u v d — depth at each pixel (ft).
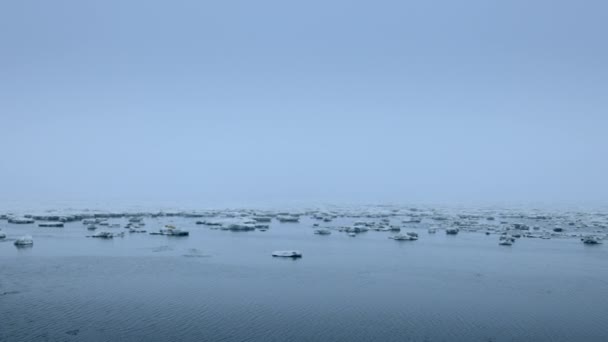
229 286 298.56
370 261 385.50
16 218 649.61
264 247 449.06
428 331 228.02
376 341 215.10
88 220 648.79
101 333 217.77
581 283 317.42
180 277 318.65
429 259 397.39
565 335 225.97
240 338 215.92
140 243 459.73
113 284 297.74
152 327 226.58
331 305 264.11
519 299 279.08
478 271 351.46
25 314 240.12
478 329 231.71
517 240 516.73
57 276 315.58
